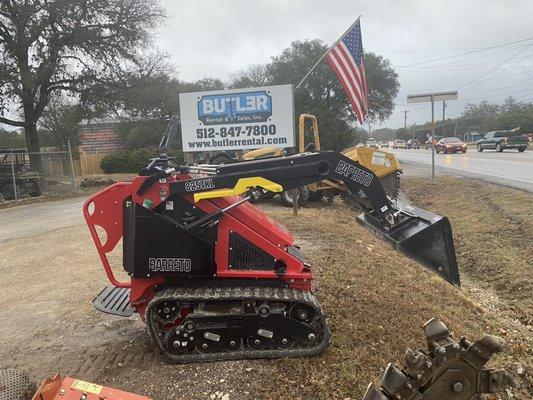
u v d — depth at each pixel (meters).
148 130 39.22
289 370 3.87
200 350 4.02
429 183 18.39
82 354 4.42
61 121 32.12
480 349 2.39
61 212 14.91
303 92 35.22
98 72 26.86
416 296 6.09
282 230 4.36
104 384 3.81
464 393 2.43
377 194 4.10
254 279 4.19
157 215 4.06
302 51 38.19
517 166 22.55
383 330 4.76
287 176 4.05
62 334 4.93
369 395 2.44
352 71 11.43
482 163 26.23
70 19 24.23
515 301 6.78
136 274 4.14
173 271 4.12
